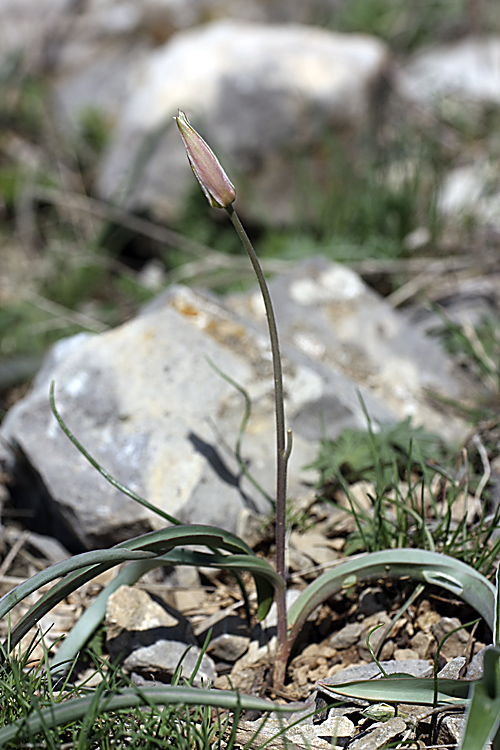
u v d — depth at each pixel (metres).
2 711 1.44
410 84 5.20
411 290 3.27
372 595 1.87
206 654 1.83
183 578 2.01
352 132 4.26
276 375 1.51
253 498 2.12
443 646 1.72
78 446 1.65
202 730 1.41
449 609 1.80
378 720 1.50
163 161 4.31
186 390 2.24
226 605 1.96
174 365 2.28
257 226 4.27
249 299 2.76
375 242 3.61
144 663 1.72
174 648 1.76
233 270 3.74
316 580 1.70
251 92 4.25
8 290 4.21
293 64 4.29
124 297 4.13
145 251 4.43
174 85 4.41
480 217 3.81
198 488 2.06
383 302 2.78
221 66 4.36
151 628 1.76
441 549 1.89
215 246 4.20
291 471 2.19
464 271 3.48
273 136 4.21
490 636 1.72
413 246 3.69
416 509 1.93
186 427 2.16
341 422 2.30
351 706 1.57
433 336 2.95
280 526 1.62
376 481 1.97
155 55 5.70
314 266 2.83
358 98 4.26
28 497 2.47
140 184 4.34
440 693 1.45
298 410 2.27
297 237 3.83
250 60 4.34
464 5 6.13
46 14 5.87
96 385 2.24
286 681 1.76
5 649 1.52
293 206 4.20
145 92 4.59
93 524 2.06
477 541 1.82
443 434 2.47
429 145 4.18
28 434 2.22
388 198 3.83
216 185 1.34
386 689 1.46
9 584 2.16
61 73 5.82
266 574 1.62
